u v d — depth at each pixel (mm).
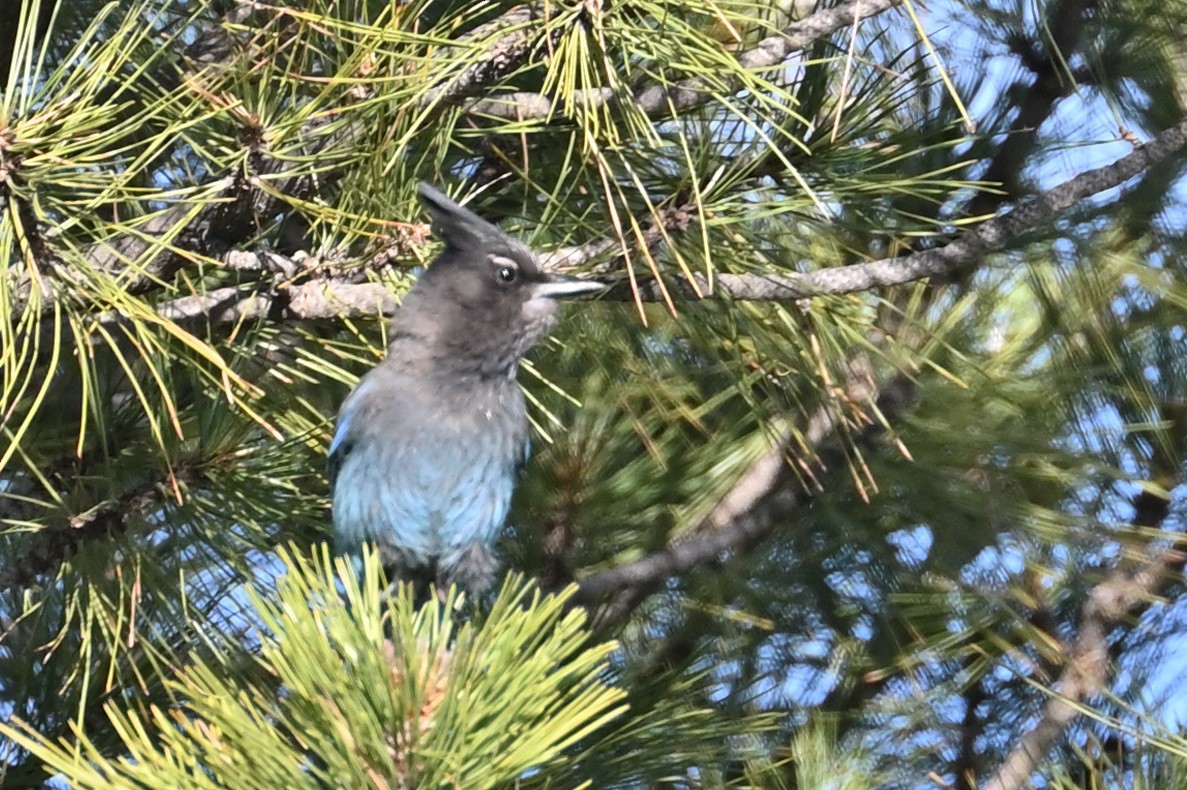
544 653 4719
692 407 9391
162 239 5965
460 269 8125
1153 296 9367
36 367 7277
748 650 10062
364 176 6770
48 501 7305
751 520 9398
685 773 7762
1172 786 6434
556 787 5930
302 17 6230
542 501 9227
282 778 4590
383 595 4965
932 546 9727
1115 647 9680
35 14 5574
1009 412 9117
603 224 7410
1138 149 7074
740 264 7145
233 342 7027
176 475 7055
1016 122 8383
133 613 6902
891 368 8914
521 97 7328
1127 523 9719
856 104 7078
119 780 4656
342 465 8109
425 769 4555
